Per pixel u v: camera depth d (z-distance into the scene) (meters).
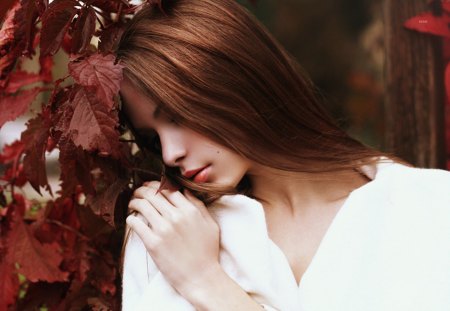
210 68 0.90
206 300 0.92
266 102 0.96
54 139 0.91
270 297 0.95
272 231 1.04
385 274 0.93
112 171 0.98
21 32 0.90
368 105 3.54
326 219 1.02
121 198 1.02
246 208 0.97
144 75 0.88
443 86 1.38
